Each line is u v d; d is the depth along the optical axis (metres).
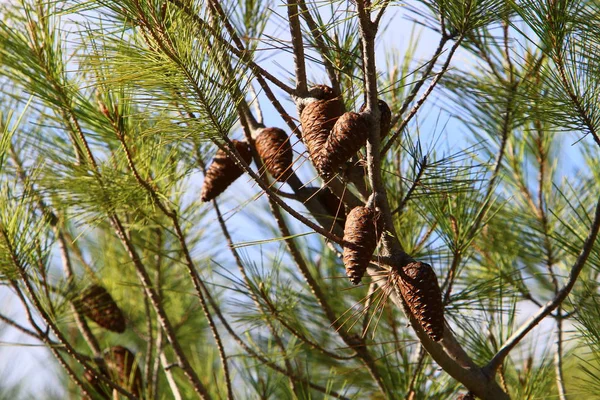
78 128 2.94
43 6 2.90
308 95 2.72
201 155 3.06
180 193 3.08
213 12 2.74
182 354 3.04
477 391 2.79
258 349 3.17
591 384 3.04
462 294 2.96
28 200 2.95
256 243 2.64
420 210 2.97
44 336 2.99
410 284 2.62
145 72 2.65
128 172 2.99
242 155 2.88
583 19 2.70
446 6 2.78
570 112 2.76
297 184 2.93
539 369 3.08
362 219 2.60
